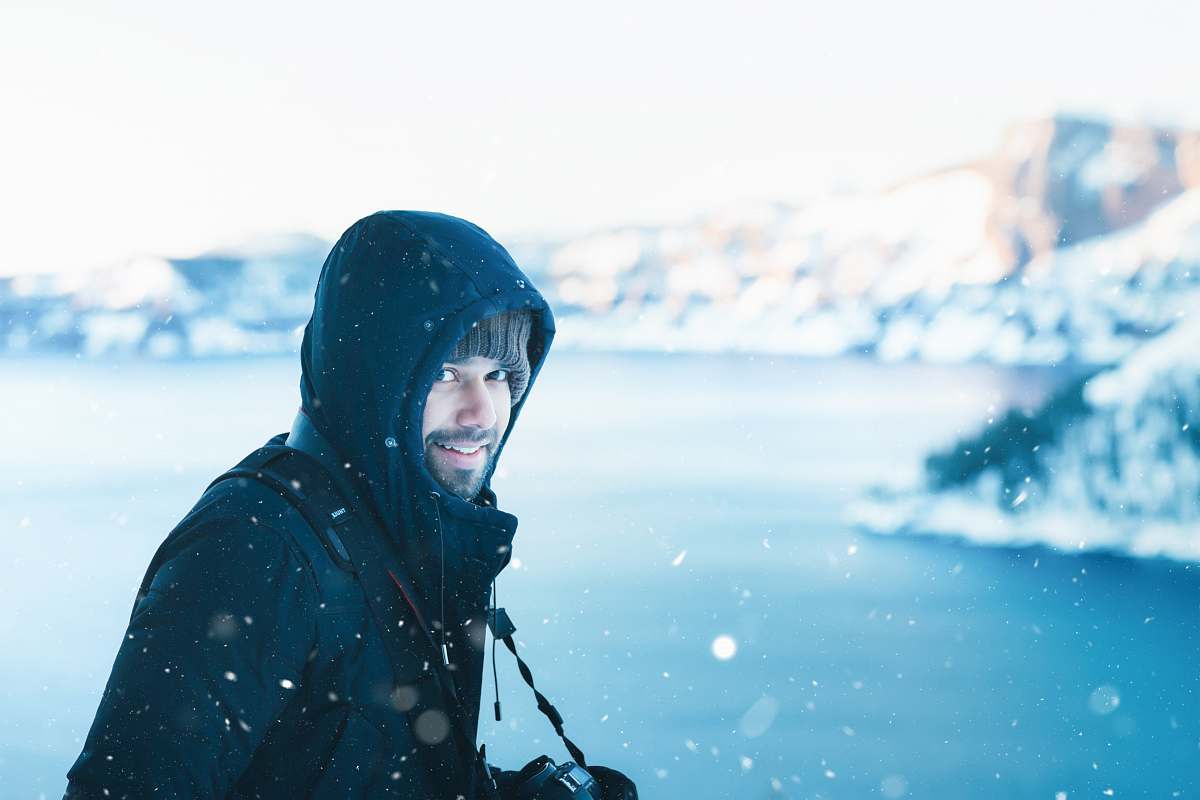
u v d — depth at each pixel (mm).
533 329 1647
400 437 1460
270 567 1354
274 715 1354
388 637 1422
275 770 1388
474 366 1526
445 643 1504
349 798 1388
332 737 1387
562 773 1578
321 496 1433
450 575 1505
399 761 1422
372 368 1458
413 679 1434
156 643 1305
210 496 1438
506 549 1504
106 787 1256
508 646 1595
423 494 1465
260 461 1472
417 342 1440
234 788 1392
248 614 1329
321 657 1387
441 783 1450
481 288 1479
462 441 1520
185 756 1275
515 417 1694
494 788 1474
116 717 1283
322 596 1384
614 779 1645
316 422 1521
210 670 1299
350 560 1409
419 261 1479
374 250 1504
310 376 1561
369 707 1406
